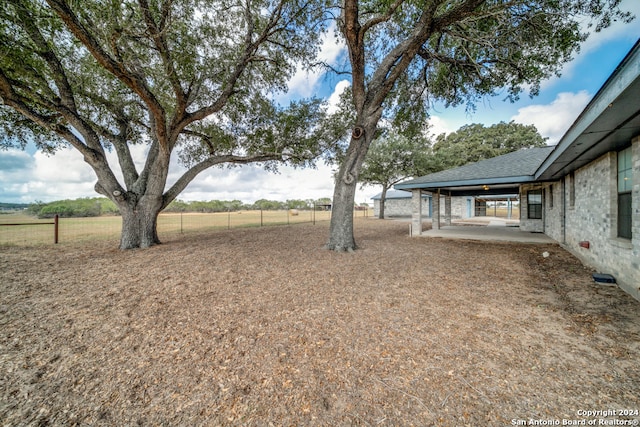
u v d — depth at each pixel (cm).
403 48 675
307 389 191
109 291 396
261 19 765
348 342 253
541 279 459
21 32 545
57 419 165
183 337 265
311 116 944
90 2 431
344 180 715
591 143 414
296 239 967
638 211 367
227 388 193
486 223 1772
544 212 1123
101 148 745
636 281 370
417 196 1073
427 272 501
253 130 970
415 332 271
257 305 344
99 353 237
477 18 577
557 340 254
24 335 268
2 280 451
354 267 535
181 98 655
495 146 2927
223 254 665
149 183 782
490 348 241
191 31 612
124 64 514
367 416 166
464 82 815
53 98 649
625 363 215
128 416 168
